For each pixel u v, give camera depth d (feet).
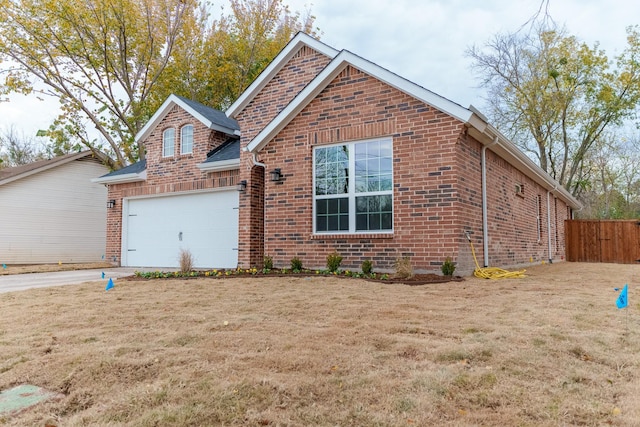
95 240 67.72
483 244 31.22
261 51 91.56
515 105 85.87
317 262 31.78
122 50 73.51
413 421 7.62
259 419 7.70
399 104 29.14
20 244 58.95
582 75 80.12
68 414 8.20
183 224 45.60
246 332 13.46
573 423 7.51
